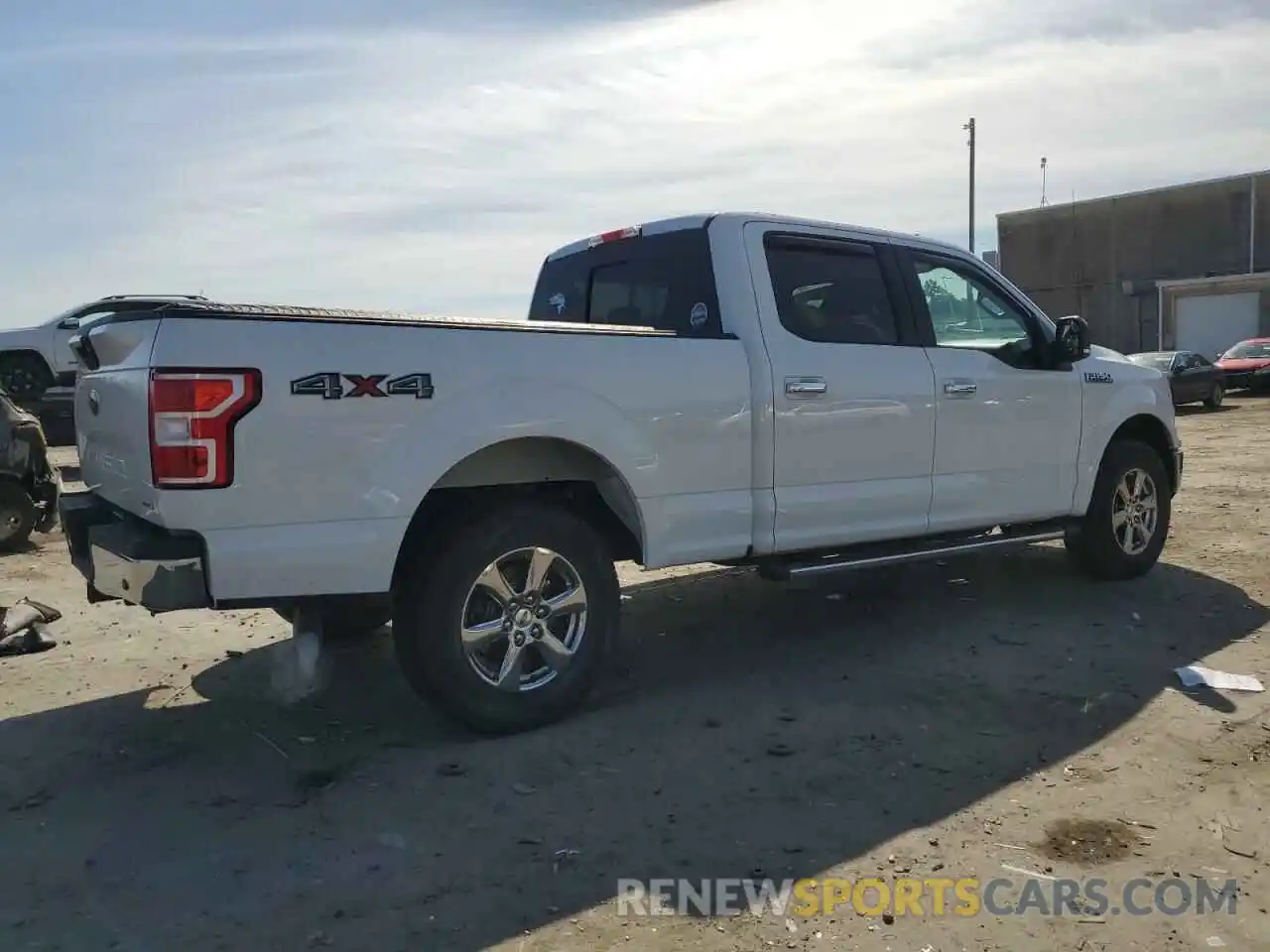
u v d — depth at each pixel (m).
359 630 5.61
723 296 5.05
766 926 2.99
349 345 3.89
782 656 5.45
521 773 4.04
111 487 4.27
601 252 5.74
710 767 4.07
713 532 4.82
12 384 16.53
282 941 2.95
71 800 3.89
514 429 4.20
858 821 3.61
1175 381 22.52
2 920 3.08
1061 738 4.29
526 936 2.96
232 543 3.72
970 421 5.75
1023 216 42.31
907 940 2.92
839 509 5.22
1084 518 6.55
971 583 6.87
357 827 3.63
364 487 3.91
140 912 3.11
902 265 5.68
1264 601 6.24
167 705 4.91
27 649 5.78
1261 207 36.53
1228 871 3.25
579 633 4.54
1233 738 4.23
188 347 3.64
